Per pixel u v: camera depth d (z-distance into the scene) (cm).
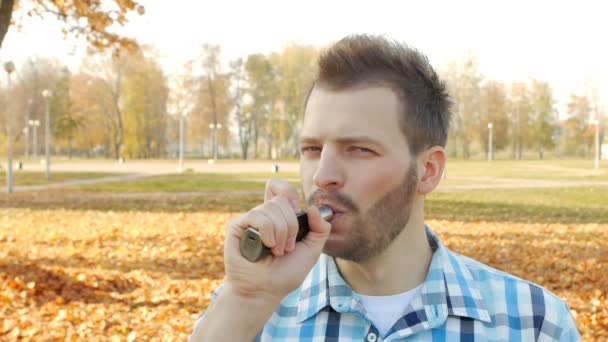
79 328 646
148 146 9206
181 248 1167
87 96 8531
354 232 137
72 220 1678
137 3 1170
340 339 147
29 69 9094
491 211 1977
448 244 1253
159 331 639
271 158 9325
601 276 901
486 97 9012
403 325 144
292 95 8775
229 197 2539
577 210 1997
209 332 125
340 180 136
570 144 9531
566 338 151
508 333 148
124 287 844
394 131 138
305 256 126
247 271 123
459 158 9575
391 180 138
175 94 8769
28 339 611
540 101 9488
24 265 856
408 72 143
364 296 150
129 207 2084
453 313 146
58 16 1174
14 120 9038
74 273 862
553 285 858
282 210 122
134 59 8488
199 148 11100
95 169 5366
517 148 10306
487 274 158
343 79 139
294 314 154
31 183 3459
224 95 8744
